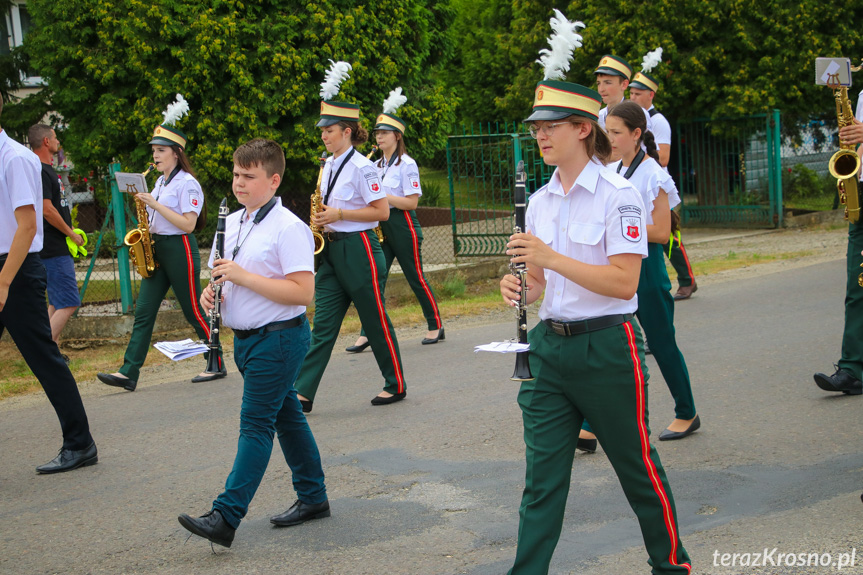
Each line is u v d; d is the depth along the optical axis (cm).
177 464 555
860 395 624
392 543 423
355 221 645
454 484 499
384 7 1623
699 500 457
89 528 457
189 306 769
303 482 451
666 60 1647
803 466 496
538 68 1856
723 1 1589
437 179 2069
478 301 1111
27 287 521
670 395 661
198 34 1437
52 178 815
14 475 545
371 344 667
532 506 327
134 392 746
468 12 2792
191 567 405
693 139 1772
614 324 327
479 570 389
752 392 650
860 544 392
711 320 902
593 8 1688
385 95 1644
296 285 415
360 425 623
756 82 1623
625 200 324
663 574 333
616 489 480
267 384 416
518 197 347
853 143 577
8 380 806
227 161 1502
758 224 1697
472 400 671
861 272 605
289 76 1498
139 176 729
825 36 1630
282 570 398
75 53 1472
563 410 332
